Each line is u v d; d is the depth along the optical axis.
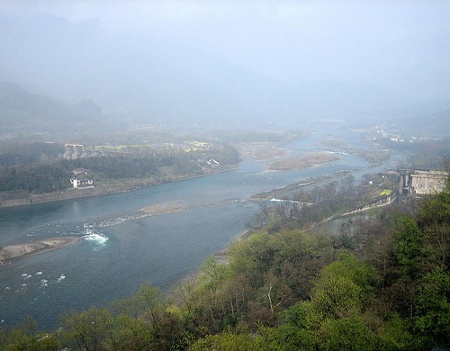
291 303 98.56
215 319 97.19
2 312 124.50
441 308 60.09
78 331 88.38
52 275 152.88
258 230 199.88
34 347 82.00
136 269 157.12
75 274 153.38
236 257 128.50
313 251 125.56
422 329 59.62
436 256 73.94
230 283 109.38
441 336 59.34
